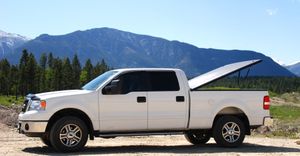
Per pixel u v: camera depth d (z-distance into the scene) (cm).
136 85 1203
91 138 1170
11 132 1733
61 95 1144
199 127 1247
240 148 1273
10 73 13250
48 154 1095
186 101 1234
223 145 1265
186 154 1115
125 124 1184
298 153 1187
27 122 1118
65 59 15438
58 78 13362
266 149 1266
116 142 1485
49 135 1162
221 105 1261
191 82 1375
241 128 1271
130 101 1188
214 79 1277
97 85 1192
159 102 1212
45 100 1125
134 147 1301
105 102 1169
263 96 1301
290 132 2150
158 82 1223
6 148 1223
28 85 12912
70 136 1135
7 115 2027
